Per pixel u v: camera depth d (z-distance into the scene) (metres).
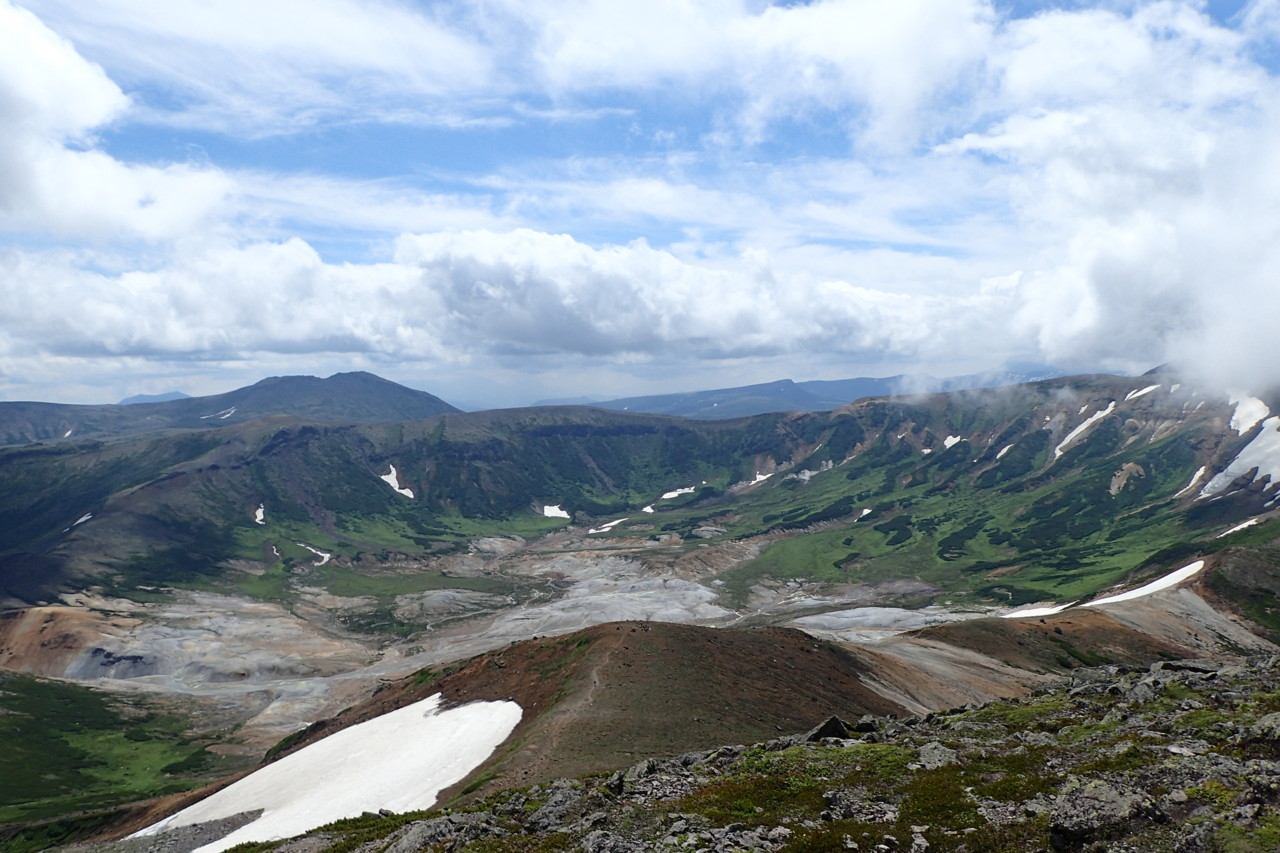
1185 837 19.91
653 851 25.39
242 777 84.75
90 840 87.31
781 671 87.19
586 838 27.27
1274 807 20.48
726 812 28.08
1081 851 21.03
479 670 93.81
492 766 56.19
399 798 57.12
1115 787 23.14
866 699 89.06
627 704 66.44
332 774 69.44
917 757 33.12
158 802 93.44
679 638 89.00
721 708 69.06
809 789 29.98
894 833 24.52
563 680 77.50
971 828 24.27
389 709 94.81
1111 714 38.47
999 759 31.38
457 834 30.48
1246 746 26.67
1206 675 44.75
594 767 50.75
